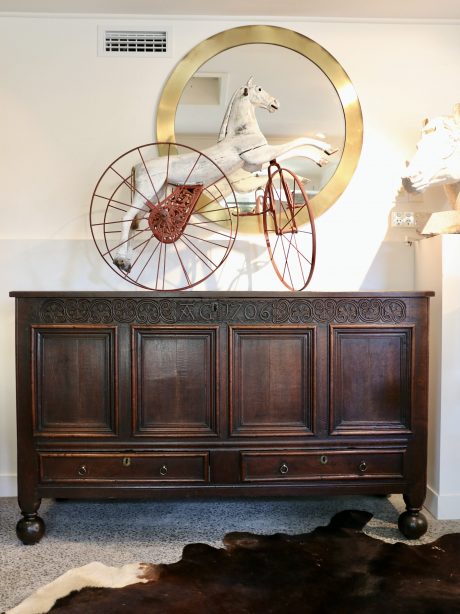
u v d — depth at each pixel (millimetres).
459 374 2174
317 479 1978
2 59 2477
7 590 1656
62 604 1570
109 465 1955
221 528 2088
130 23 2502
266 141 2309
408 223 2580
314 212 2557
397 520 2156
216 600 1597
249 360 1972
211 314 1961
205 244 2551
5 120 2488
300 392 1984
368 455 1991
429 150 2219
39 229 2512
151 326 1947
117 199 2514
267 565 1794
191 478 1965
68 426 1951
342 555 1861
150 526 2111
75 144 2512
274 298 1968
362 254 2590
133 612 1538
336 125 2557
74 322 1948
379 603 1576
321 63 2541
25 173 2502
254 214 2373
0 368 2490
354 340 1992
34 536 1948
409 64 2578
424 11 2484
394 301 1991
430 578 1712
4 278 2494
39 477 1953
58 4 2398
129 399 1950
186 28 2518
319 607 1561
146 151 2521
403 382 2004
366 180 2584
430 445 2264
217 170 2266
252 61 2529
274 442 1970
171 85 2504
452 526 2104
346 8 2455
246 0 2379
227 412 1961
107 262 2357
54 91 2496
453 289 2176
